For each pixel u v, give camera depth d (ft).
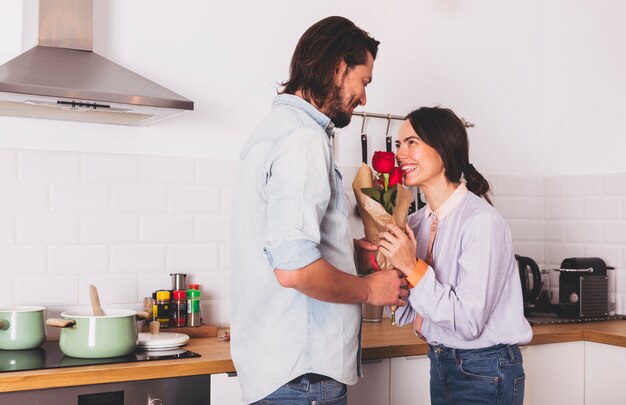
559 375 9.10
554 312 10.40
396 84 10.39
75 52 7.75
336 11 9.95
